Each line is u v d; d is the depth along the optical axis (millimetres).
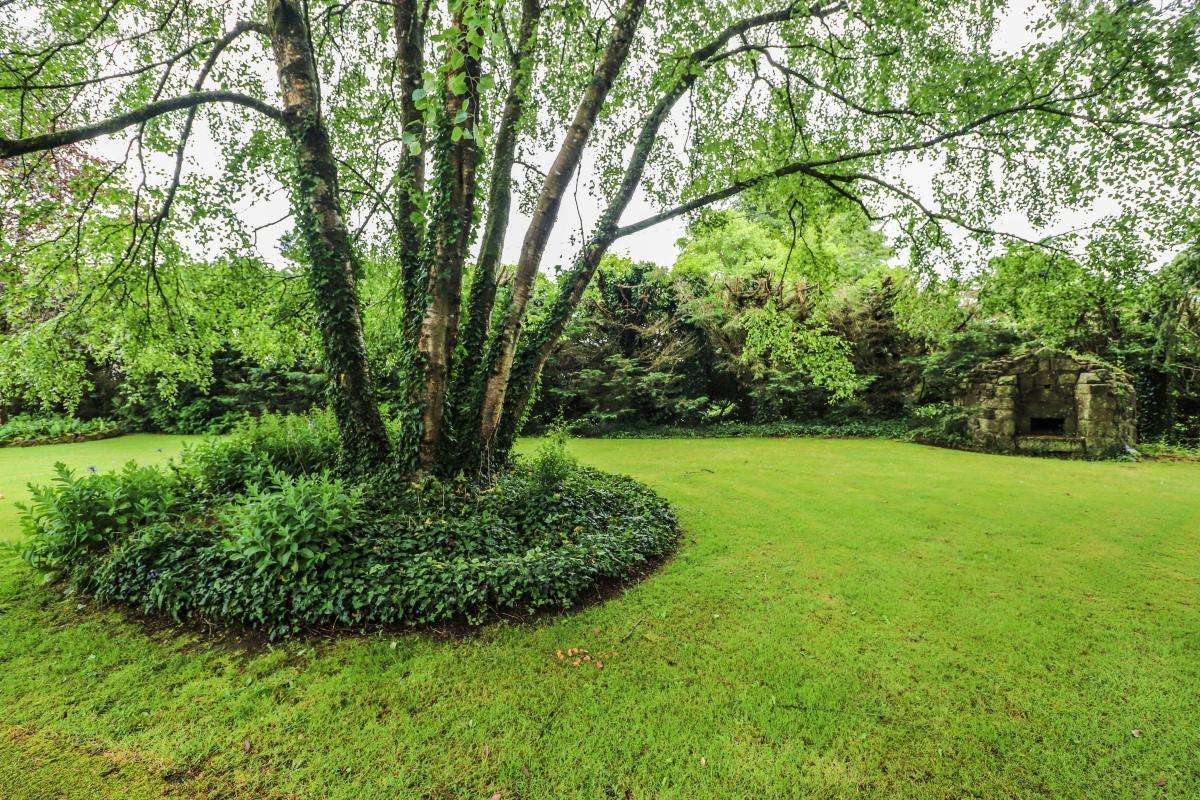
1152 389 13289
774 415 16781
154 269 6328
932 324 8367
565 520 5203
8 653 3205
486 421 5863
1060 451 11578
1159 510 6738
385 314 7391
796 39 7094
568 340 17109
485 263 5930
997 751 2389
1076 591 4191
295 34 5230
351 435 5672
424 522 4617
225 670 3045
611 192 7477
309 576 3697
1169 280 6859
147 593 3736
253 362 17047
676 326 17656
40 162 6039
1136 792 2143
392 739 2471
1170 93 4910
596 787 2188
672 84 5793
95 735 2480
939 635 3473
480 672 3037
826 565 4805
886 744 2439
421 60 5680
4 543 4305
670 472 9758
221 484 5629
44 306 6547
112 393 16906
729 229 15828
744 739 2477
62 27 6062
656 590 4234
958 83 6250
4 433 14398
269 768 2281
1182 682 2918
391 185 6070
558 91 6484
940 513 6621
